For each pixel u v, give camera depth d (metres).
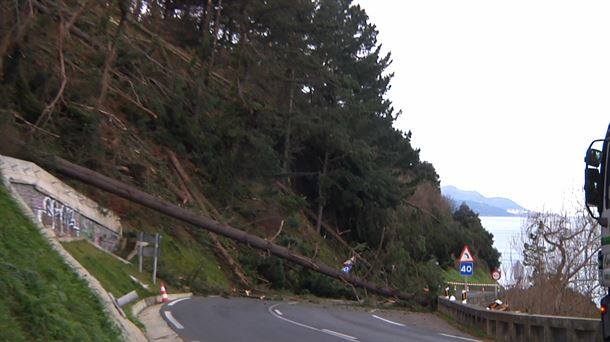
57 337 8.14
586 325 16.06
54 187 22.20
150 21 41.56
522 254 29.48
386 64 56.84
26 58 25.91
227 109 39.16
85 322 9.82
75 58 30.11
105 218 27.06
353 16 55.81
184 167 39.09
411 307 37.03
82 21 30.42
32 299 8.22
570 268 26.84
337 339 16.88
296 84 46.88
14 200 13.06
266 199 44.09
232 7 41.78
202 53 38.09
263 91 46.56
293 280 39.19
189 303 24.44
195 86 38.50
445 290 36.94
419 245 56.09
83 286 11.78
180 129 37.94
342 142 47.62
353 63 54.69
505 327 19.91
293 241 39.78
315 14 47.53
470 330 23.53
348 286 39.38
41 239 12.23
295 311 26.17
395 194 51.22
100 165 29.98
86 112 29.05
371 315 28.30
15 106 26.56
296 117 46.12
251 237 33.84
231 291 33.94
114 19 36.22
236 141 39.84
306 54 46.25
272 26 44.06
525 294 25.62
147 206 29.72
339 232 53.34
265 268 38.31
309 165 53.28
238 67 39.94
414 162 61.97
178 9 45.03
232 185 40.53
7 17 24.05
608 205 10.16
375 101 51.00
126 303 18.39
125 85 34.88
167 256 31.72
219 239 38.09
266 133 45.62
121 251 28.08
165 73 37.91
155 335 15.30
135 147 34.56
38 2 27.81
